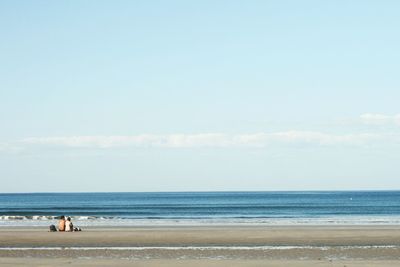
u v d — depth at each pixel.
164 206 133.88
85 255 29.22
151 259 27.50
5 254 29.69
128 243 35.16
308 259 27.34
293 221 63.91
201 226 52.44
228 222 61.72
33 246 33.91
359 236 38.66
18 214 92.56
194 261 26.36
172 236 39.06
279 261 26.34
